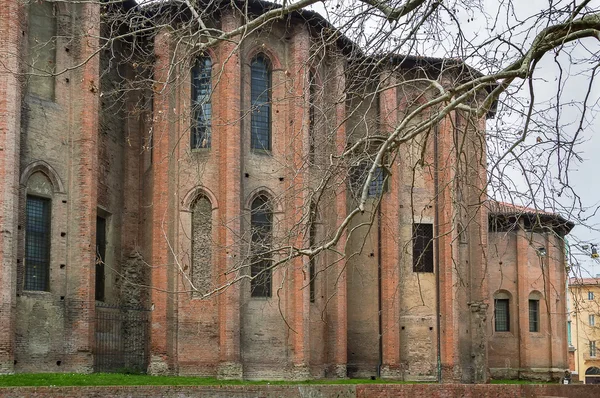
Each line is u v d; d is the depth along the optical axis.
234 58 38.94
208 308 38.28
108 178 39.84
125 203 41.25
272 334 39.09
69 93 36.31
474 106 17.27
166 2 19.22
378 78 19.30
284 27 41.62
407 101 16.80
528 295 58.44
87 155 35.84
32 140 34.41
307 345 39.34
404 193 45.81
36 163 34.44
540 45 14.59
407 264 45.34
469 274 48.41
